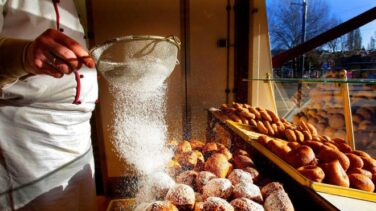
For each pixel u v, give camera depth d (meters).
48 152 0.82
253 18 1.93
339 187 0.59
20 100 0.73
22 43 0.49
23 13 0.75
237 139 1.14
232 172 0.65
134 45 0.63
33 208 0.81
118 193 0.73
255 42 1.94
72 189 0.90
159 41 0.65
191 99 2.13
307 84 1.24
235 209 0.50
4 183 0.78
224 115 1.43
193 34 2.09
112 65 0.66
